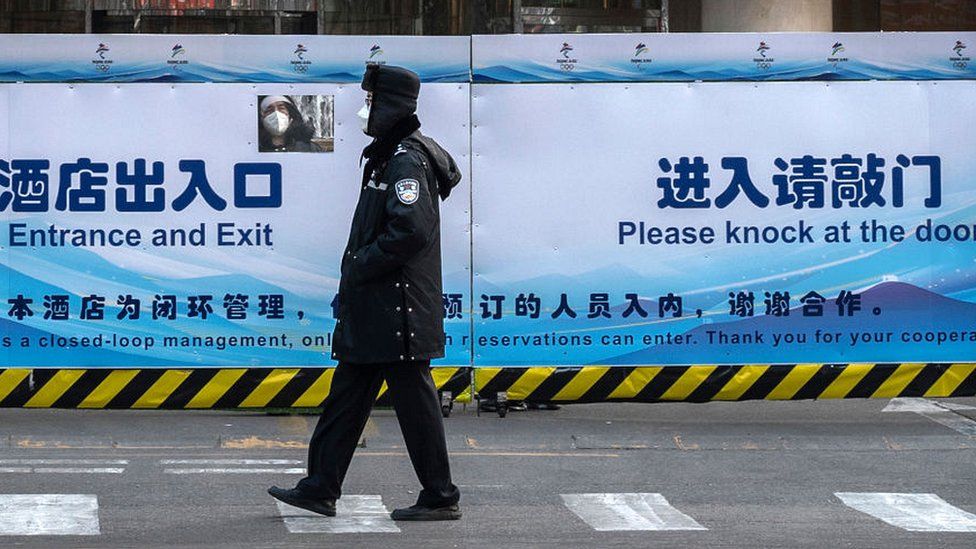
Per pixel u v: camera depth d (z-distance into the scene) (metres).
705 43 19.50
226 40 19.30
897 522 13.66
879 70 19.61
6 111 19.16
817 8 28.67
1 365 19.25
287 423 20.02
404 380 13.15
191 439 18.67
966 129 19.67
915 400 22.50
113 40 19.23
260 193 19.36
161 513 13.77
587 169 19.48
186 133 19.28
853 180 19.61
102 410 20.81
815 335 19.64
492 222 19.47
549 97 19.45
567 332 19.55
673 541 12.61
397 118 13.03
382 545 12.24
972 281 19.75
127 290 19.31
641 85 19.50
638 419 20.58
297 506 13.21
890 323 19.70
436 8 28.19
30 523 13.23
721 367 19.59
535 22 28.23
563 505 14.46
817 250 19.61
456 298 19.52
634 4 28.50
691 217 19.55
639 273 19.53
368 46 19.41
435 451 13.33
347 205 19.42
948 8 28.98
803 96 19.58
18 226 19.19
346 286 13.05
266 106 19.36
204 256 19.34
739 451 18.30
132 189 19.27
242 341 19.42
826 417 20.95
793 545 12.49
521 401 19.67
